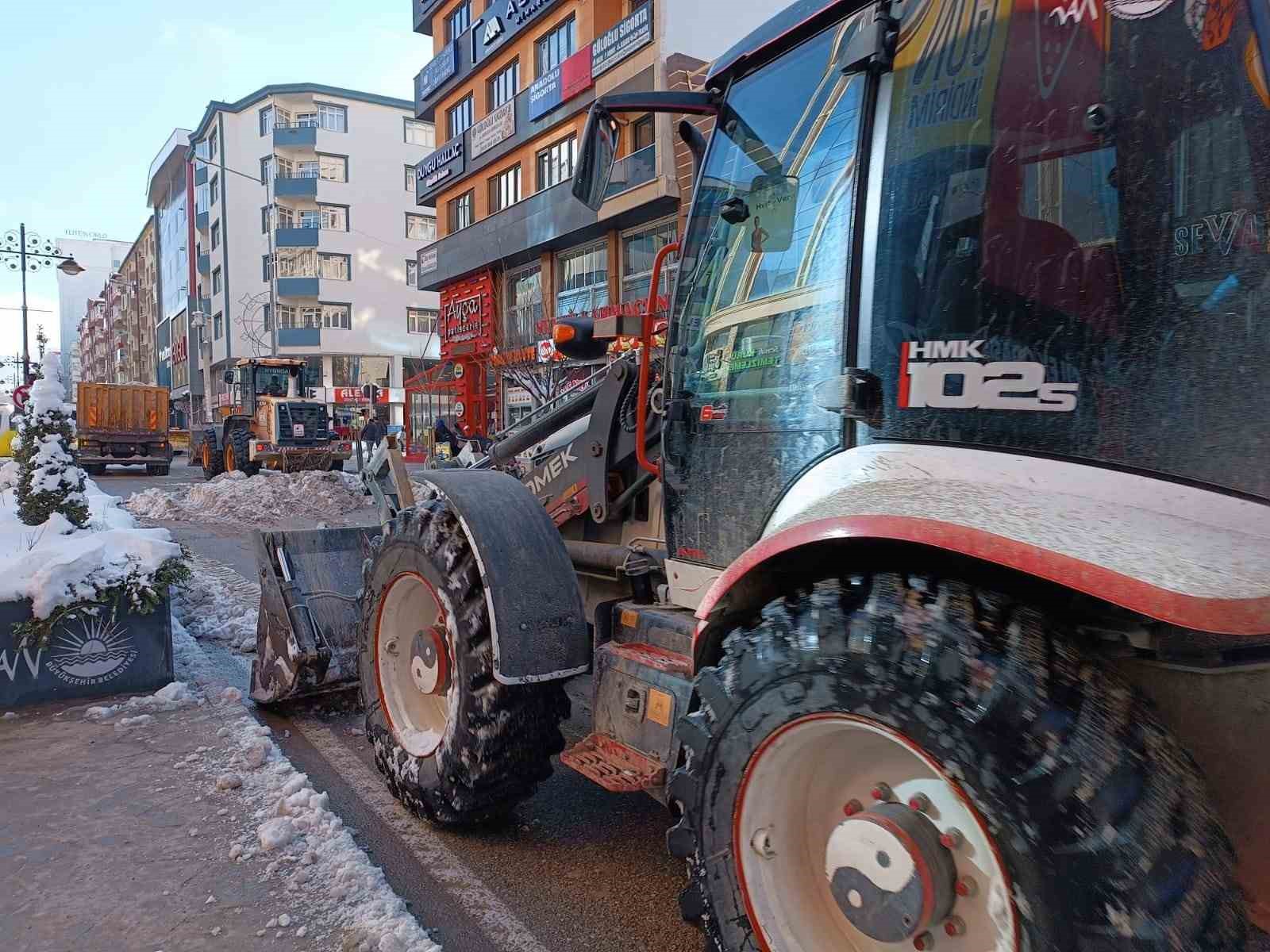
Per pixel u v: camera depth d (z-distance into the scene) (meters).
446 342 28.67
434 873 2.95
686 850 2.03
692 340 2.69
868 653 1.65
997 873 1.52
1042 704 1.45
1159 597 1.32
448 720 3.02
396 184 47.88
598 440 3.41
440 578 3.03
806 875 1.92
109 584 4.64
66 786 3.54
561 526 3.77
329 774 3.83
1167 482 1.59
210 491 14.92
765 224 2.43
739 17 19.66
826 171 2.24
